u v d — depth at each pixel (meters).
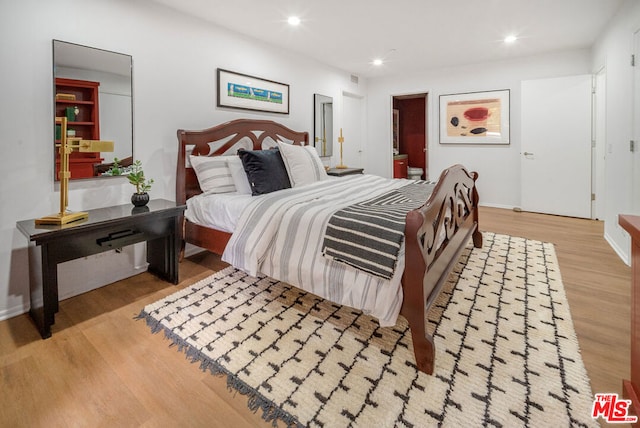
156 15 2.78
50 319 1.86
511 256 3.04
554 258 2.98
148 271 2.82
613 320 1.95
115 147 2.55
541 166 4.76
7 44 2.01
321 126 4.89
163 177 2.91
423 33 3.67
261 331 1.88
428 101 5.56
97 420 1.29
